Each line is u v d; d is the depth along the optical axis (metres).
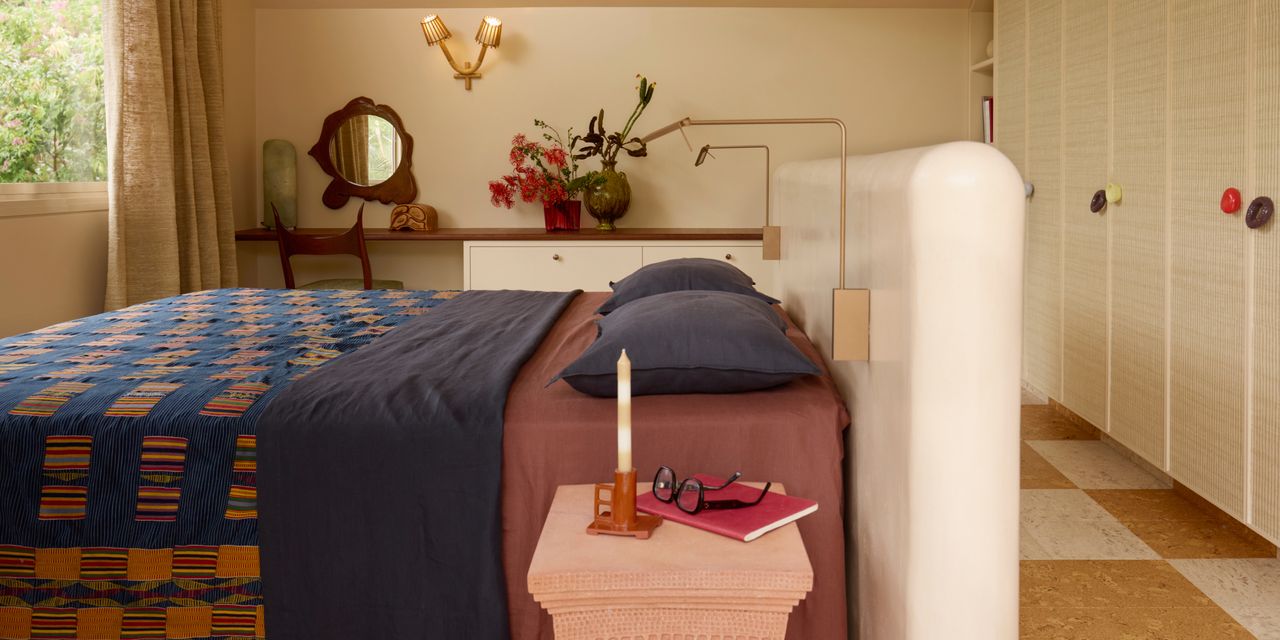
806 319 2.46
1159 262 2.71
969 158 1.30
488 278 4.44
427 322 2.56
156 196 3.60
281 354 2.16
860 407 1.69
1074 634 2.01
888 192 1.47
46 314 3.35
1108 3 3.00
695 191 4.80
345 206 4.83
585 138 4.54
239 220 4.59
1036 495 2.85
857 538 1.73
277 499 1.60
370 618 1.59
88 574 1.62
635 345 1.75
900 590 1.42
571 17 4.71
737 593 1.23
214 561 1.61
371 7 4.70
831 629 1.64
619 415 1.33
